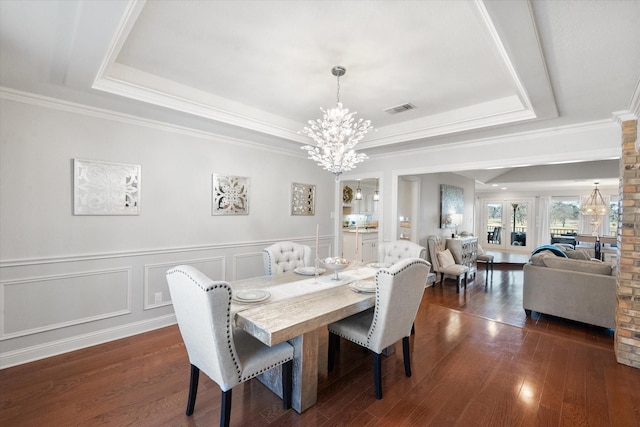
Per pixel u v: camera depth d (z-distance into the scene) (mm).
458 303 4324
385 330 2023
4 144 2412
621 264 2607
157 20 1794
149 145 3170
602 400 2070
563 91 2324
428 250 5859
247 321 1743
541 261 3834
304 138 4000
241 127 3334
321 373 2396
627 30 1590
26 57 1922
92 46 1779
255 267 4160
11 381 2232
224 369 1600
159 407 1955
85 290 2811
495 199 10281
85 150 2777
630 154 2615
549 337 3123
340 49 2102
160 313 3291
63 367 2434
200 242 3604
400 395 2109
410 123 3672
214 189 3697
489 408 1979
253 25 1841
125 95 2471
